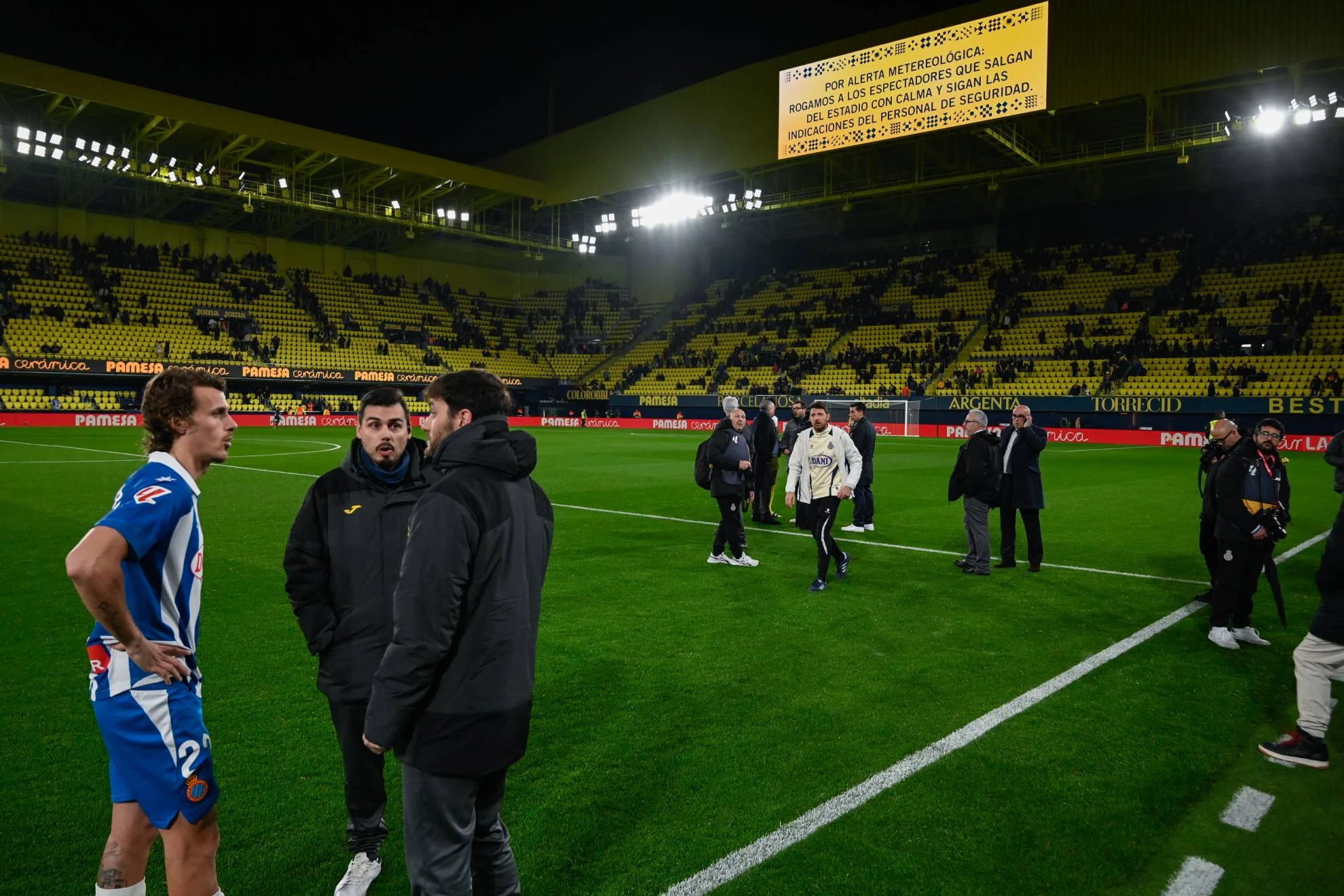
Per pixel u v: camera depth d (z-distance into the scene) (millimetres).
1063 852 3293
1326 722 4082
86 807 3600
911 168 41250
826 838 3369
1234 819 3572
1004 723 4582
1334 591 4070
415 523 2334
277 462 21203
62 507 12469
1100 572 8695
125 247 42469
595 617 6785
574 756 4125
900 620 6750
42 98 32625
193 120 33812
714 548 9070
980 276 45531
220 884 3043
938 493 15953
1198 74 30109
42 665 5461
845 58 37000
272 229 47281
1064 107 32188
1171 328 38000
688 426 46469
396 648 2250
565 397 53156
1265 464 6020
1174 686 5211
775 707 4801
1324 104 29609
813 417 7832
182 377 2479
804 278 52031
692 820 3506
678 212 45312
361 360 46250
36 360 36188
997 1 33031
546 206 50406
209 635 6148
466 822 2408
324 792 3754
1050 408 37500
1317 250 37375
